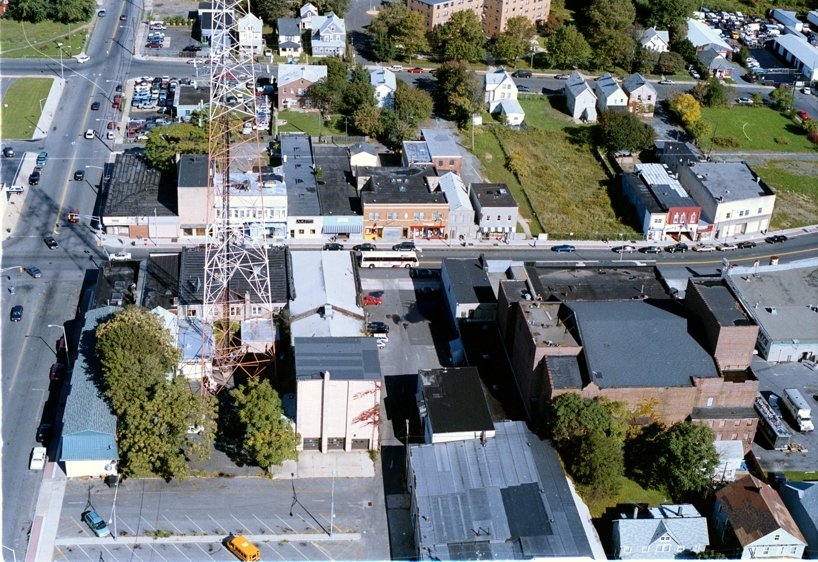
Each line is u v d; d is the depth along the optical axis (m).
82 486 133.62
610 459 133.75
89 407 136.75
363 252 188.75
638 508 134.38
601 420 137.12
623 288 173.38
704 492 136.62
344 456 142.75
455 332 170.12
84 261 183.88
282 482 137.25
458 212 199.88
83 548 124.50
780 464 145.75
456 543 124.00
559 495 131.50
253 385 139.38
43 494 131.88
